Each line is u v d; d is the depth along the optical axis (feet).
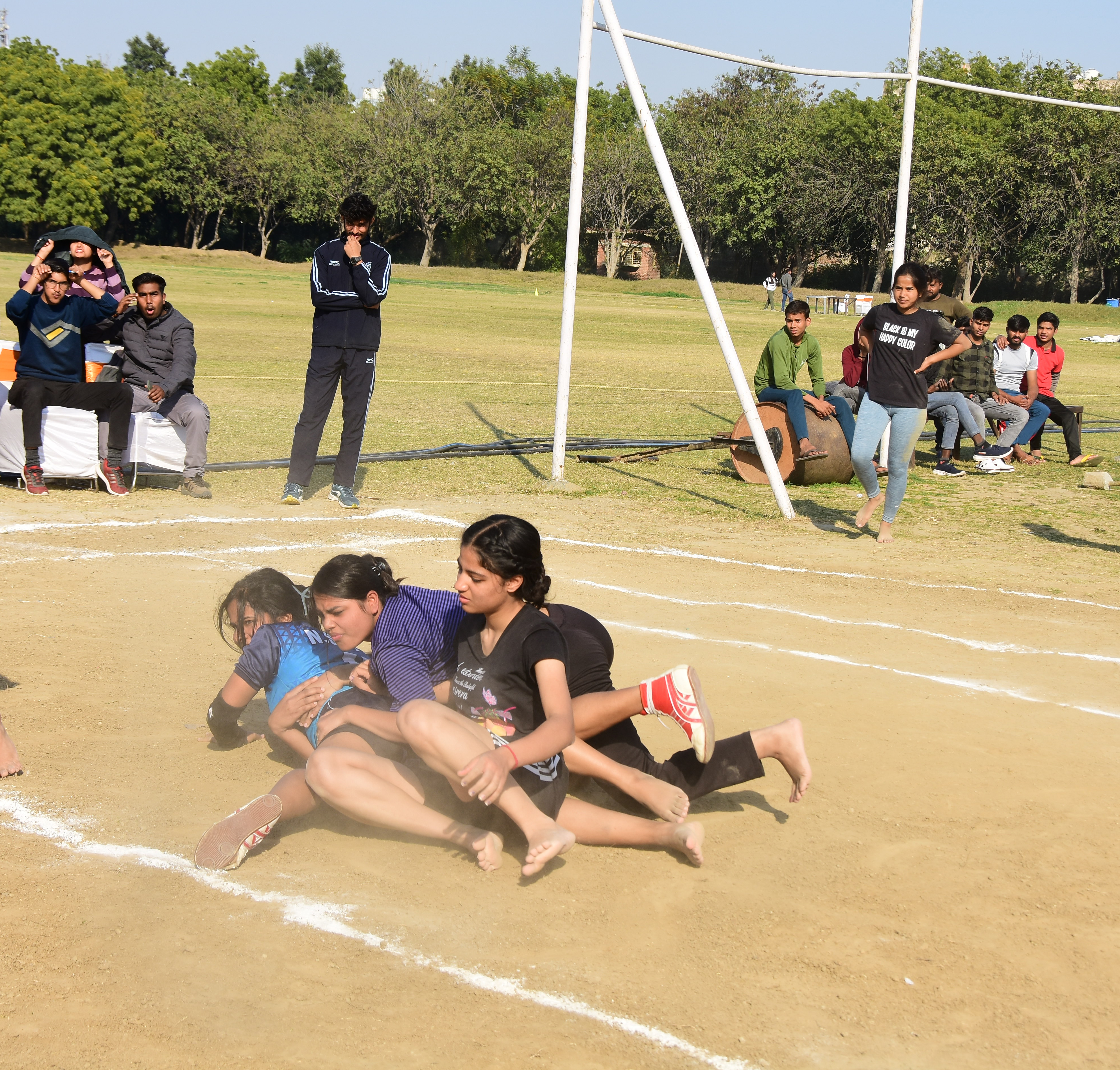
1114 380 78.38
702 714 11.03
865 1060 8.15
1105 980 9.32
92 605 19.12
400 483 32.83
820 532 28.71
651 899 10.34
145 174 222.89
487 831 11.07
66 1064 7.72
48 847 10.84
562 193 232.53
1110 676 18.15
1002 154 185.06
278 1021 8.30
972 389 38.47
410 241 255.50
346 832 11.59
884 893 10.61
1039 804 12.85
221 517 26.84
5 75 208.13
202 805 11.90
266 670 12.67
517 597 10.93
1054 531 29.86
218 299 117.39
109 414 28.43
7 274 121.39
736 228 223.92
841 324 138.31
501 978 8.98
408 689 11.68
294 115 244.63
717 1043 8.25
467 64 288.51
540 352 80.12
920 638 19.80
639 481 34.78
